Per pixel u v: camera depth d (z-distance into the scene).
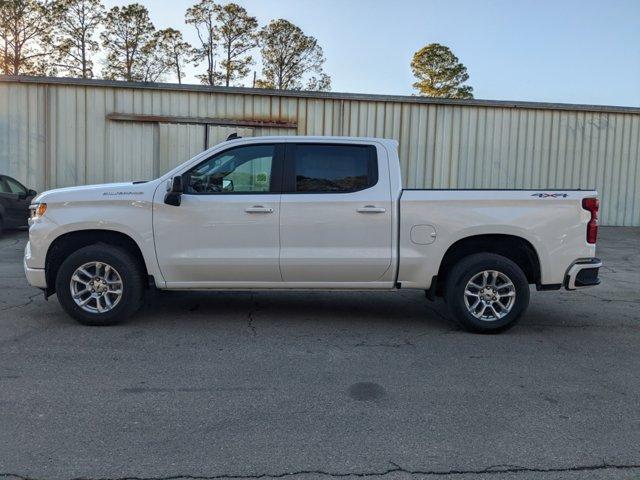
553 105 16.89
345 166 6.02
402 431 3.71
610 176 17.45
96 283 5.99
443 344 5.67
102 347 5.35
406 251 5.94
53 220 5.87
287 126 16.05
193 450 3.41
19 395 4.17
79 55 46.75
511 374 4.82
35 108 15.29
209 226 5.88
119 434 3.59
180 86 15.56
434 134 16.59
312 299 7.64
